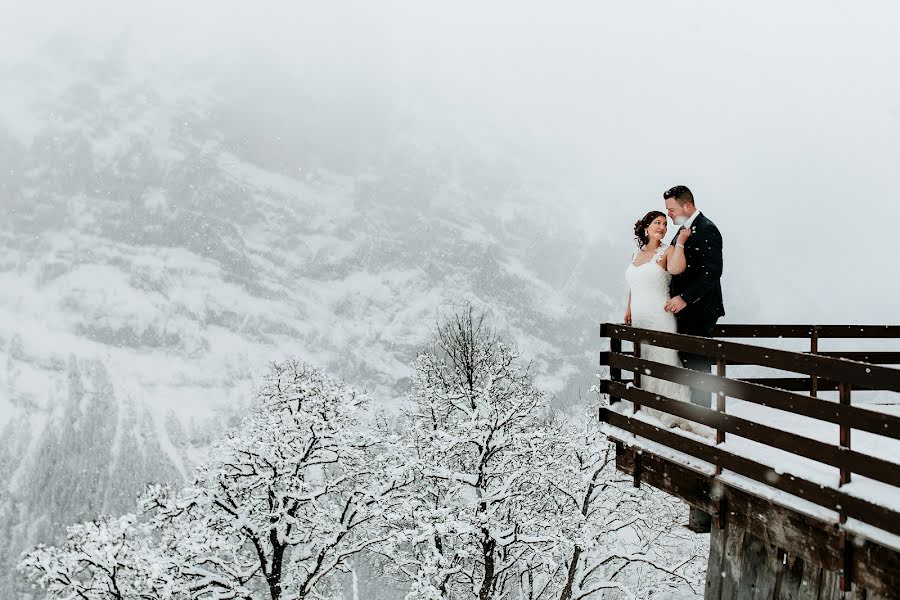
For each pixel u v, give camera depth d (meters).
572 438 15.69
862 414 3.01
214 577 12.60
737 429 3.85
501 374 16.86
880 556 3.00
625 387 5.11
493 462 14.91
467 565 15.50
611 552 15.73
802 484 3.36
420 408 17.39
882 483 3.08
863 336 6.35
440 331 19.02
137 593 11.98
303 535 13.79
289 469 13.56
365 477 14.87
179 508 12.91
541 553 14.32
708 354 4.12
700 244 5.22
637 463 5.12
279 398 14.77
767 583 3.99
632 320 5.67
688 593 17.45
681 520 15.94
